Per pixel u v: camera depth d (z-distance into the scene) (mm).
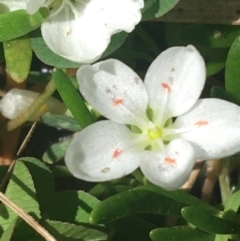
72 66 74
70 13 71
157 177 64
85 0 72
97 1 71
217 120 67
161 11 72
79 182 85
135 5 69
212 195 82
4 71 87
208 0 76
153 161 66
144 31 87
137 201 67
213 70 79
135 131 69
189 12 77
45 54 75
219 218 68
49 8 73
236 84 72
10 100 80
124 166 67
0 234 73
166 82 68
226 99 73
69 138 87
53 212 75
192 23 80
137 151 68
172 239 68
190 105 68
